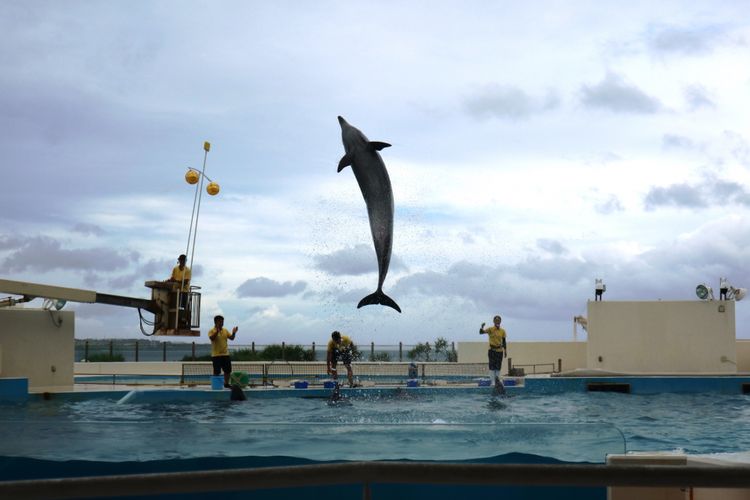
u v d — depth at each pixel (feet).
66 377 49.24
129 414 37.81
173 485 7.47
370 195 32.07
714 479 7.70
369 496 7.75
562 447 16.06
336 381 48.98
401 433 16.61
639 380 53.78
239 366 61.21
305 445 16.83
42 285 45.19
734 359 60.59
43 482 7.26
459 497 15.12
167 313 55.57
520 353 68.08
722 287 61.21
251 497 15.06
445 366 61.41
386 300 32.24
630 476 7.69
